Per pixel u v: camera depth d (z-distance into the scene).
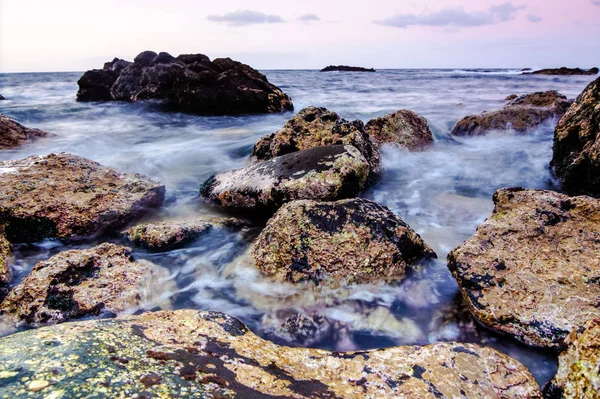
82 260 4.36
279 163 6.62
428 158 10.45
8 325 3.80
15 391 1.76
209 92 18.81
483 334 3.73
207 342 2.76
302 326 3.91
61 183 6.24
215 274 4.95
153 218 6.64
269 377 2.46
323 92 32.62
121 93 22.69
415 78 57.75
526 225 4.31
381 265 4.47
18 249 5.60
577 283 3.65
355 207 4.82
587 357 2.39
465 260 4.06
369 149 8.46
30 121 17.59
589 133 6.74
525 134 12.38
